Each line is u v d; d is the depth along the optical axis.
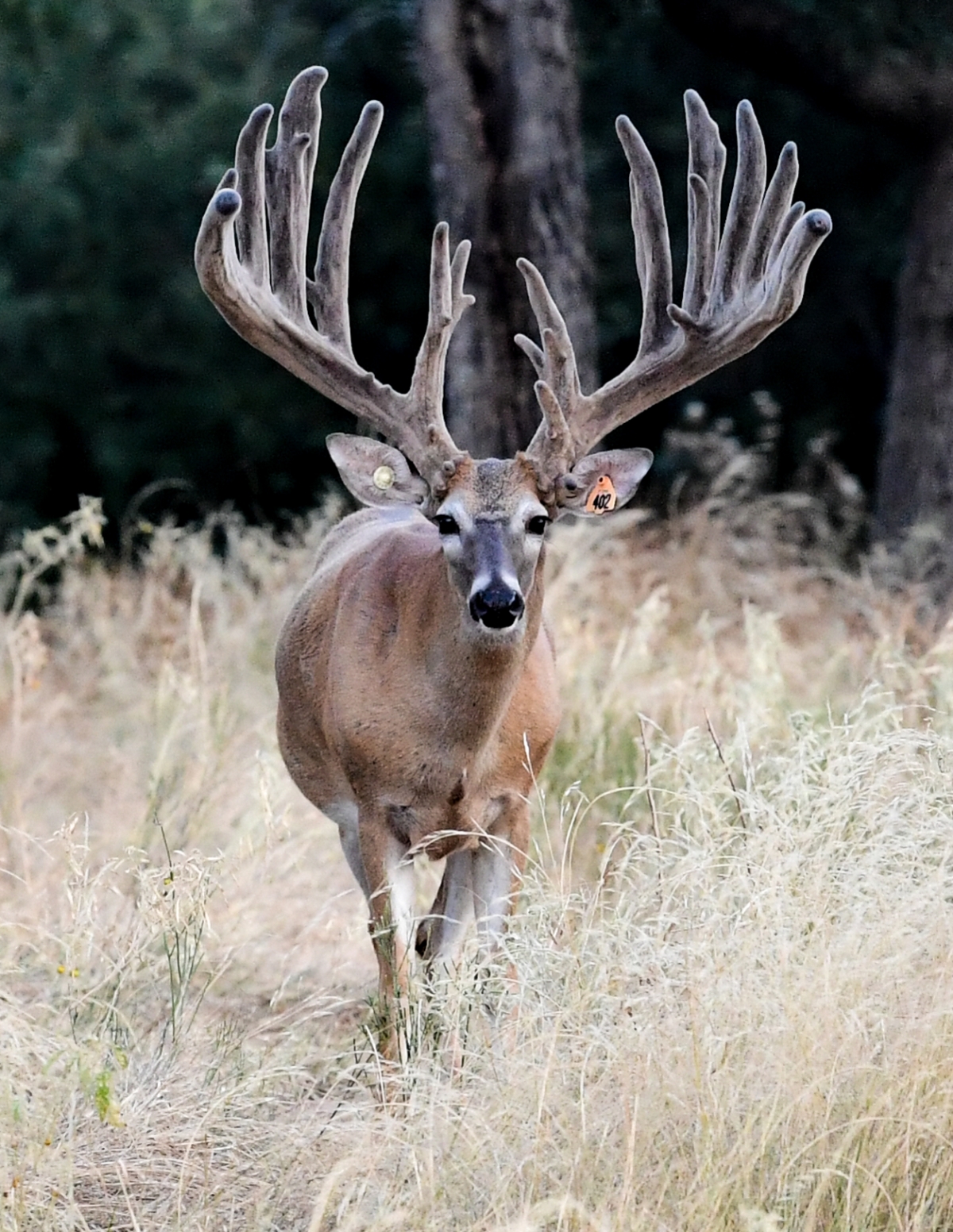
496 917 13.71
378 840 13.76
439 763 13.44
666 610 20.16
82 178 44.09
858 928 10.49
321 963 15.78
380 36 40.47
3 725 21.66
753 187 13.87
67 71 43.59
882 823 11.44
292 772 15.45
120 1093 11.64
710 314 13.93
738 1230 9.42
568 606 21.14
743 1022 10.34
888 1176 9.75
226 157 43.28
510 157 25.91
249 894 15.59
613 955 11.16
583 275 26.47
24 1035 11.09
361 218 41.38
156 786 17.25
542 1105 9.88
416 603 13.35
